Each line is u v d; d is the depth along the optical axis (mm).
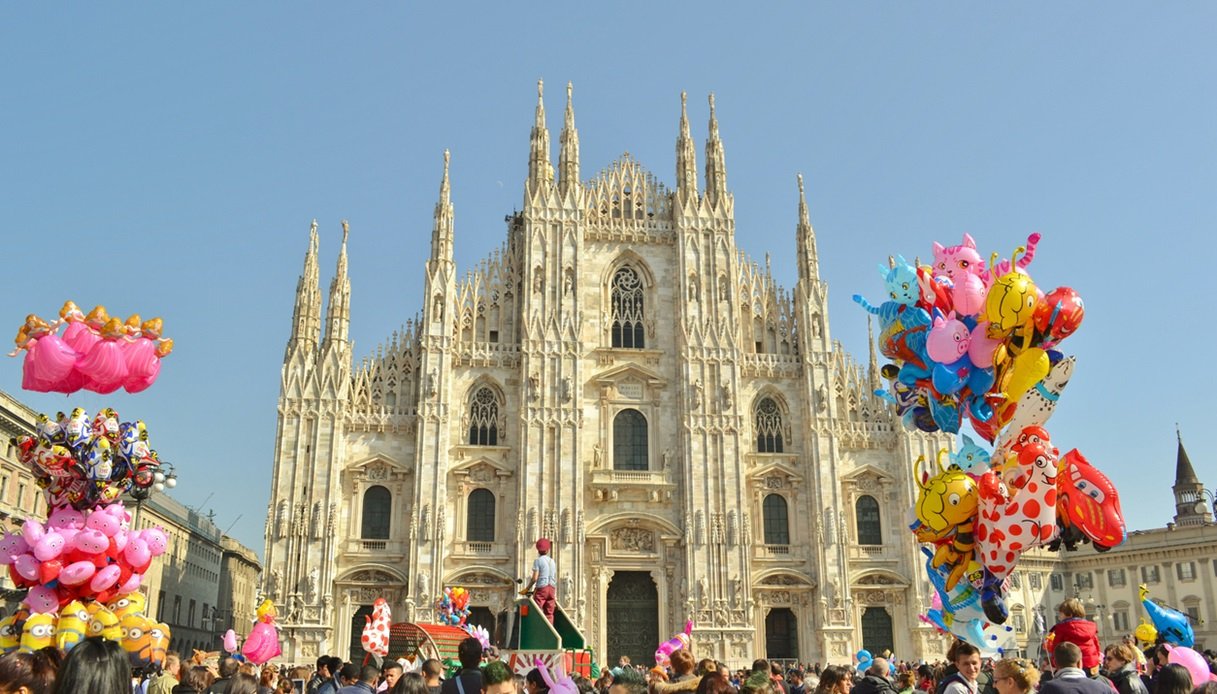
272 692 25188
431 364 77312
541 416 77500
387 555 74125
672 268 84688
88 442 27062
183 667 19891
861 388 83625
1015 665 15055
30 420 79875
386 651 41281
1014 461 22094
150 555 27641
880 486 81375
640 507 77875
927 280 25188
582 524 75500
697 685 16750
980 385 24125
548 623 29656
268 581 71438
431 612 71875
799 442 81875
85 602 26609
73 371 26922
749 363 82812
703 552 76562
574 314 80500
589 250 84000
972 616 23438
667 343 82688
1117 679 17891
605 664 74625
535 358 78875
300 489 73500
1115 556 108125
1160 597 103812
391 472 75875
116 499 28141
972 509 22797
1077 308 22344
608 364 81500
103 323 27219
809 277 84562
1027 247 23875
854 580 78500
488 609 74500
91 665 10094
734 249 84438
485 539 76000
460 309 80688
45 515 85438
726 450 78938
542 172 83875
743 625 75375
